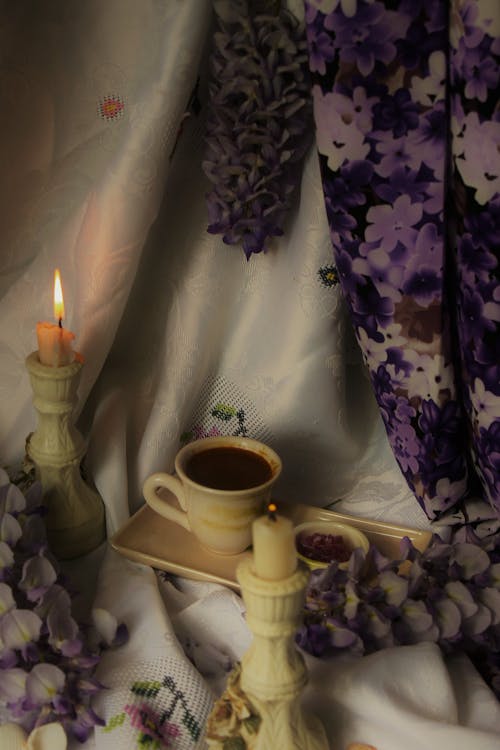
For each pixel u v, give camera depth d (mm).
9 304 1207
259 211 1151
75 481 1156
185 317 1218
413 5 1028
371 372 1160
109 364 1256
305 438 1229
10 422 1215
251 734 965
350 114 1064
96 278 1161
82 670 1023
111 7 1138
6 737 1008
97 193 1148
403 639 1058
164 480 1152
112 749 995
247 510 1112
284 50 1109
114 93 1164
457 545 1104
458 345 1136
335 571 1061
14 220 1202
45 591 1044
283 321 1205
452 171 1071
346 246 1111
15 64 1157
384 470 1247
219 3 1100
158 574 1143
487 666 1093
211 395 1251
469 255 1074
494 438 1117
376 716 1004
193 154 1185
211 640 1088
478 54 1014
